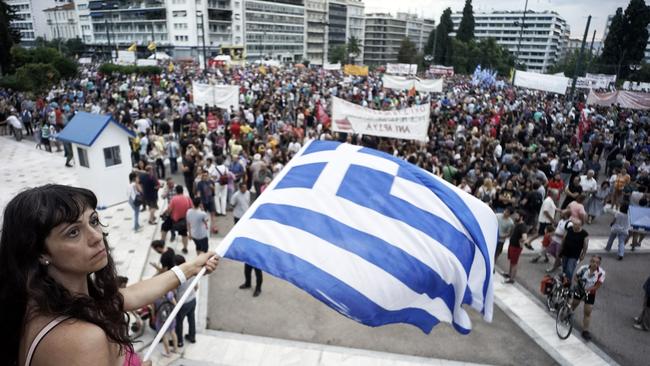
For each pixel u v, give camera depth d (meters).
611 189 16.25
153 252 11.15
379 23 163.75
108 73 46.62
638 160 19.31
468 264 3.26
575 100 43.09
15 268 1.11
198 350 7.62
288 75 53.97
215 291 9.69
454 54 92.94
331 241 3.00
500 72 93.56
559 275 9.05
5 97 30.56
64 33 134.75
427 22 186.75
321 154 3.73
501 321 8.91
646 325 8.84
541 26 181.88
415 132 15.34
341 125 15.89
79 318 1.11
